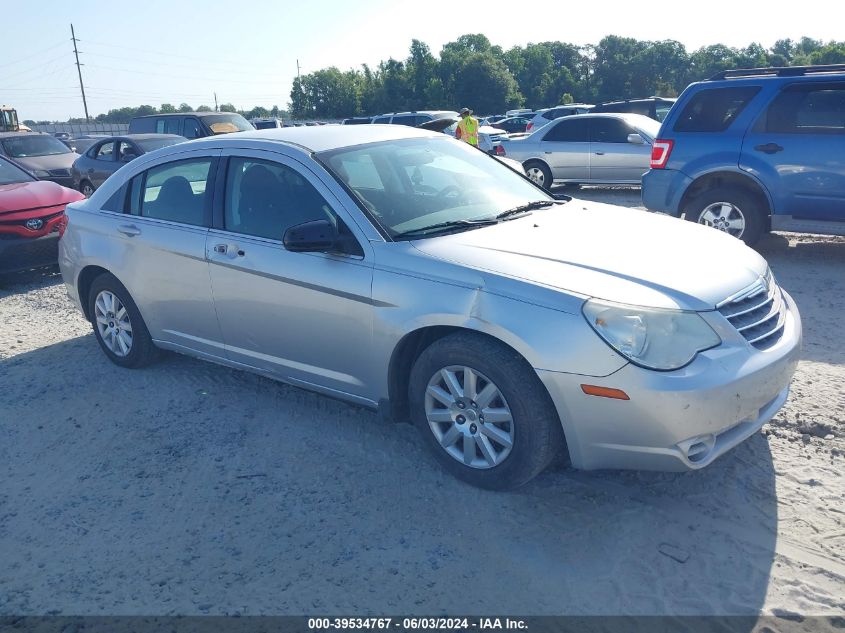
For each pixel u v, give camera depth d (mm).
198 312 4594
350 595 2912
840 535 3105
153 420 4543
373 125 5020
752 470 3621
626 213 4422
